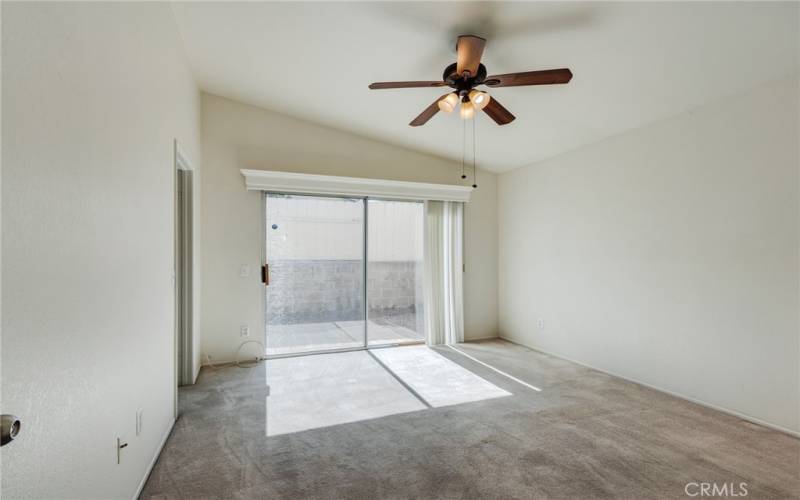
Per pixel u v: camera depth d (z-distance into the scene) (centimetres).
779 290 239
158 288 213
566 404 285
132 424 167
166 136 233
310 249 426
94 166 130
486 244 508
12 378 85
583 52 244
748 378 254
